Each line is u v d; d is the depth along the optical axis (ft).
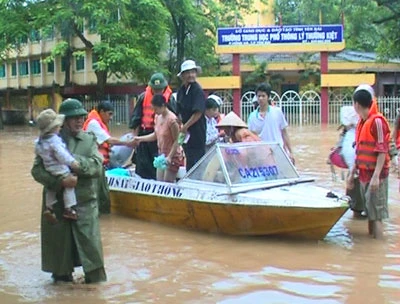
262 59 130.00
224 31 108.68
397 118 27.84
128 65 103.24
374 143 24.17
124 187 28.99
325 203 22.88
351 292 17.99
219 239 24.72
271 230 24.00
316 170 45.01
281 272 20.12
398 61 126.82
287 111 110.73
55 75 139.85
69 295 18.22
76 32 107.34
